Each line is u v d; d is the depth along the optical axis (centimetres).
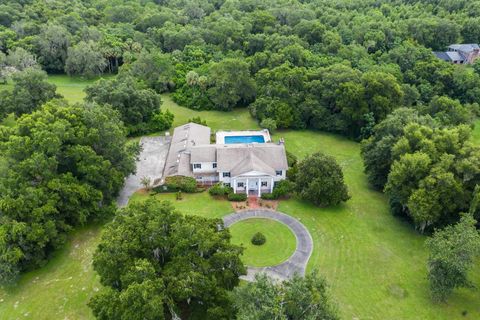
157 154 7150
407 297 4275
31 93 7731
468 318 4031
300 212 5706
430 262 4125
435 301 4219
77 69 10594
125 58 10512
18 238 4281
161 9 13162
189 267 3466
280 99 8175
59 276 4516
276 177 6166
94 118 5512
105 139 5600
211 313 3388
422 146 5300
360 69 9150
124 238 3606
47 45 10612
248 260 4791
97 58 10475
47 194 4662
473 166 4797
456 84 9088
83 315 4019
